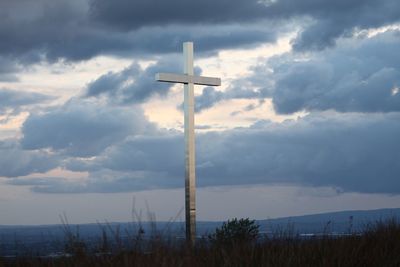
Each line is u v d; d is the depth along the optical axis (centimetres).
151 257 735
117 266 720
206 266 779
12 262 746
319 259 815
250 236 945
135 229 767
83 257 745
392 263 838
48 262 741
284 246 839
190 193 1462
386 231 981
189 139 1486
